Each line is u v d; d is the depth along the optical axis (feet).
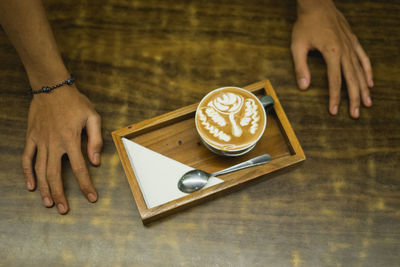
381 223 2.42
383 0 2.89
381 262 2.36
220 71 2.72
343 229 2.41
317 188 2.47
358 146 2.57
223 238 2.38
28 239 2.38
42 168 2.44
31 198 2.45
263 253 2.36
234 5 2.89
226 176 2.38
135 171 2.37
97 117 2.52
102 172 2.48
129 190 2.46
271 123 2.51
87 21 2.84
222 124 2.32
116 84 2.68
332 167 2.52
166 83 2.69
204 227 2.39
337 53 2.67
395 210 2.45
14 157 2.53
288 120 2.59
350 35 2.78
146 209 2.29
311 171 2.50
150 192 2.34
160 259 2.34
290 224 2.41
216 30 2.83
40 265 2.34
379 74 2.74
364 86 2.68
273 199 2.44
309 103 2.65
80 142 2.47
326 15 2.75
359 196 2.47
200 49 2.78
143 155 2.40
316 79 2.71
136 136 2.47
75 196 2.44
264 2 2.89
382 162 2.54
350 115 2.63
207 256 2.35
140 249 2.36
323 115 2.63
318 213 2.43
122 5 2.88
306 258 2.36
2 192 2.47
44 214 2.42
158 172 2.37
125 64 2.73
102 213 2.41
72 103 2.47
